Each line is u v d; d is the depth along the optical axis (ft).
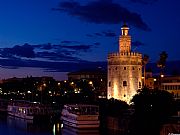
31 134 483.51
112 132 456.45
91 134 458.09
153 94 424.87
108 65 599.98
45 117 650.02
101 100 584.40
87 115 484.74
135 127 406.21
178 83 645.10
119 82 586.04
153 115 398.42
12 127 558.97
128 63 583.99
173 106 427.74
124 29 604.08
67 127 526.16
